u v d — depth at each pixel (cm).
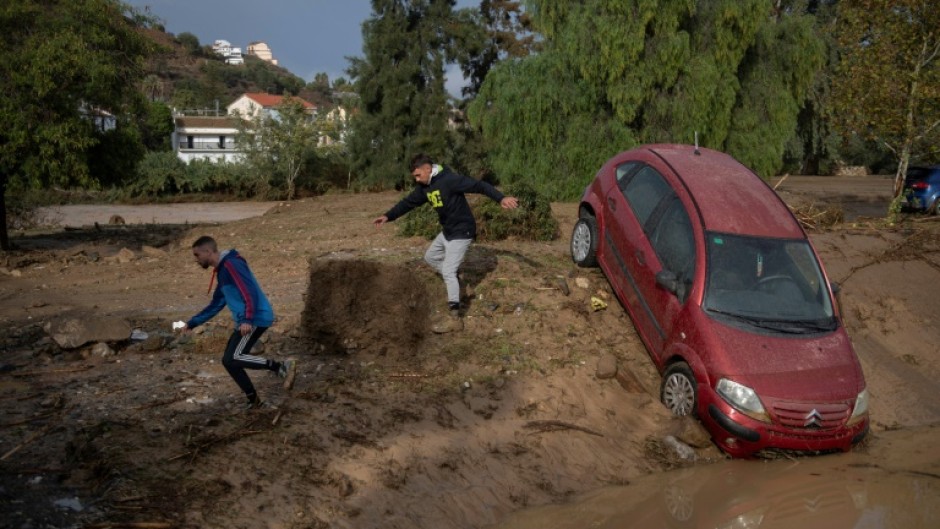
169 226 2102
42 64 1252
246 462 567
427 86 3831
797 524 590
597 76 1961
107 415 615
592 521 584
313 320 815
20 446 551
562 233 1401
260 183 4181
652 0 1867
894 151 1742
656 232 841
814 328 744
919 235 1373
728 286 754
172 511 498
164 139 5931
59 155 1338
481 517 578
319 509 536
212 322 879
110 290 1066
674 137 1967
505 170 2095
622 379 800
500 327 868
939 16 1577
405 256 1141
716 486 657
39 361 743
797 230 816
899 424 871
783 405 675
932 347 1060
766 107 2117
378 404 688
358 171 4041
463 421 689
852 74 1722
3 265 1256
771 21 2180
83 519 475
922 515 611
